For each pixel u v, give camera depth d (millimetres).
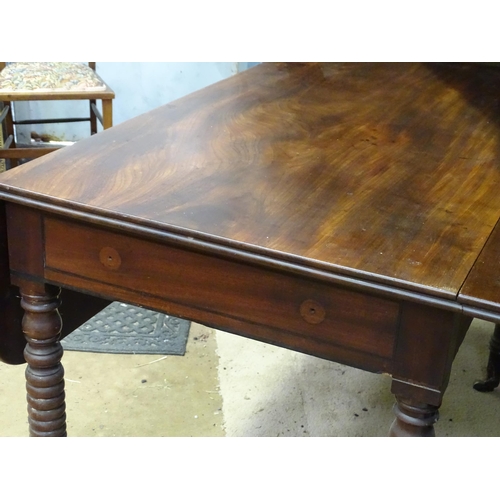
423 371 963
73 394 1777
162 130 1398
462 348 2107
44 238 1155
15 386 1804
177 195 1102
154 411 1738
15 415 1692
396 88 1805
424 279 904
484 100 1750
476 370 2010
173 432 1670
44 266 1179
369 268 922
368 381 1921
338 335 1001
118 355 1940
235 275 1034
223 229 1000
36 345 1267
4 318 1265
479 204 1137
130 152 1271
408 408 1007
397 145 1393
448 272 925
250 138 1381
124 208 1045
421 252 971
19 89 2277
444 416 1803
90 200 1066
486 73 2010
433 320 927
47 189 1097
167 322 2096
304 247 966
